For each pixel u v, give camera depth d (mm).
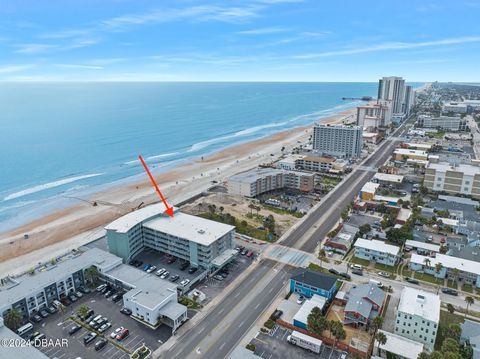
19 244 166000
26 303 107938
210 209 184750
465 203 196125
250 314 109438
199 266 134125
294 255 145625
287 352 93688
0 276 136375
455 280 127250
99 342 96250
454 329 95062
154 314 103562
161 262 139750
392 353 90750
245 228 168250
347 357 92062
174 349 95250
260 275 131125
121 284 121312
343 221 175625
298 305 111875
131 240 139750
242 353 87625
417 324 96625
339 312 108500
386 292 119938
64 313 110938
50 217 199375
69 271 121750
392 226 172250
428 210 187625
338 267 136250
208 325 104688
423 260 133750
